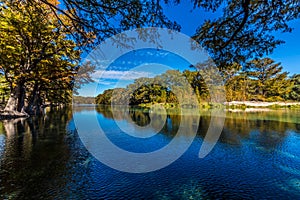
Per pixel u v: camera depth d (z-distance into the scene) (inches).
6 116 696.4
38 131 544.7
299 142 431.8
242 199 201.8
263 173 265.6
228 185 231.9
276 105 1610.5
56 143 413.1
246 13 150.4
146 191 216.1
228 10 168.6
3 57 581.6
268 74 1947.6
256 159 321.4
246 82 1749.5
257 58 184.1
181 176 255.0
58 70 719.7
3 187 222.4
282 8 148.0
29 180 238.7
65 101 1702.8
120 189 220.2
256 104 1651.1
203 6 147.9
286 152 358.9
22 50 621.9
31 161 302.0
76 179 243.1
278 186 229.0
